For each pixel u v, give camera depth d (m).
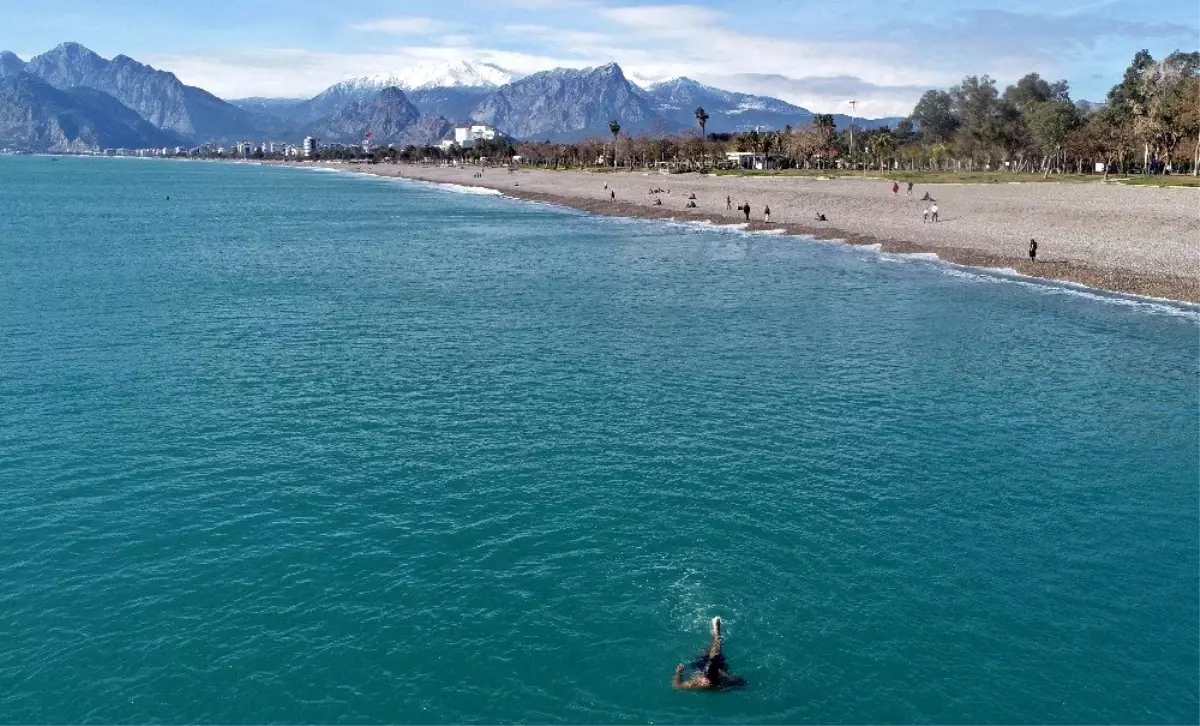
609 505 30.36
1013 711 20.45
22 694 21.00
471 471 33.28
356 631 23.31
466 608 24.30
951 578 25.86
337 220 140.88
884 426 38.53
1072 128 171.38
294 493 31.38
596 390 43.59
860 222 116.12
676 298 68.88
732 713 20.41
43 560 26.73
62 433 37.03
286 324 58.72
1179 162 158.25
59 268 82.00
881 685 21.33
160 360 48.75
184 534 28.36
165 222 134.25
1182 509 30.45
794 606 24.42
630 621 23.73
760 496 31.14
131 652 22.48
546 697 20.95
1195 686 21.30
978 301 66.44
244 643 22.83
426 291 72.25
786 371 47.16
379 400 41.91
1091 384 45.06
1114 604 24.61
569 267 86.38
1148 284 69.38
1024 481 32.72
